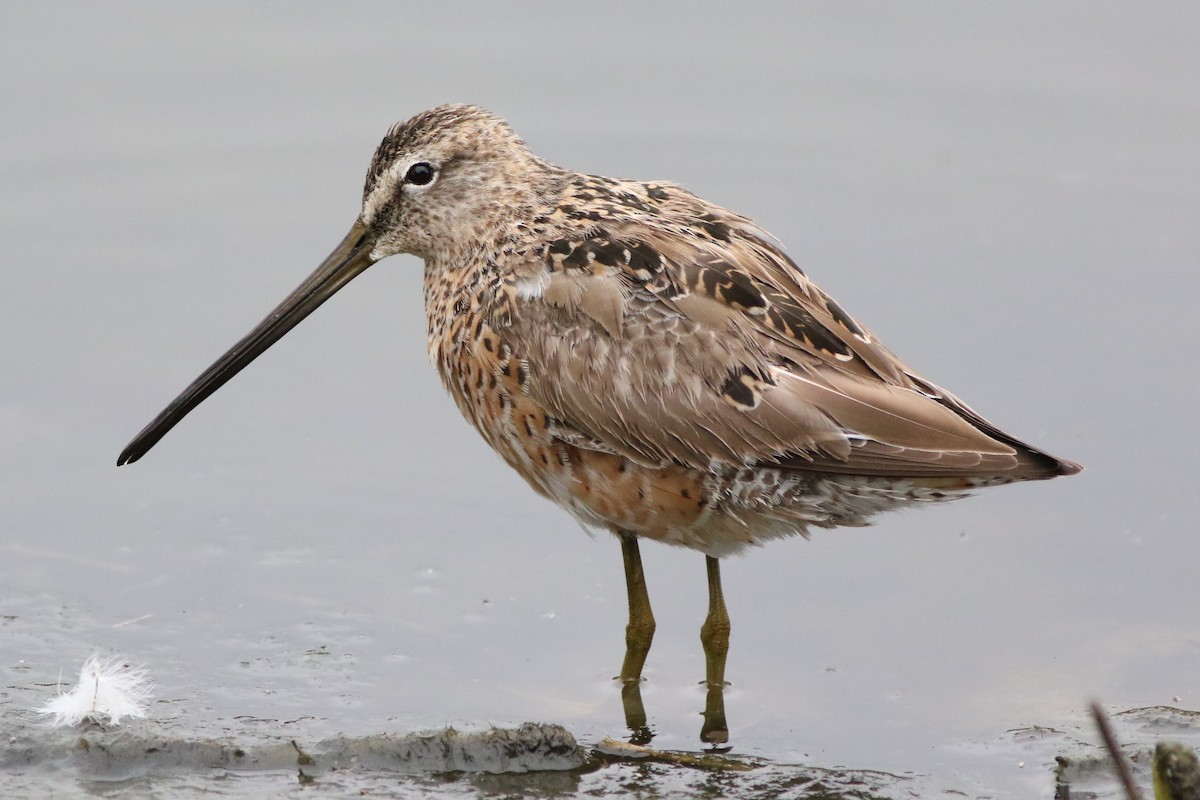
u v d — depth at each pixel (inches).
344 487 627.5
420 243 550.3
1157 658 525.3
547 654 536.4
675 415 498.3
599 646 542.9
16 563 573.6
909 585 573.9
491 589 572.1
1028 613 553.0
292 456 643.5
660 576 589.9
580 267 509.0
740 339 495.2
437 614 555.5
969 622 550.3
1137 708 497.0
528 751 461.4
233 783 446.6
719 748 480.7
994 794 453.4
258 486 625.6
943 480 488.1
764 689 518.0
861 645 541.0
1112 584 565.6
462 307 531.5
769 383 491.5
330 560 584.4
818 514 506.3
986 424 492.4
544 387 511.8
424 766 457.1
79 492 616.4
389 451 650.2
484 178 538.9
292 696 501.0
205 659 522.0
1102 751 466.3
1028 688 513.3
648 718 500.1
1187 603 553.9
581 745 475.2
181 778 447.8
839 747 481.7
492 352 519.8
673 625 560.7
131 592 560.7
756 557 597.6
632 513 521.7
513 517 614.9
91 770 450.3
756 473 498.9
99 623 540.1
